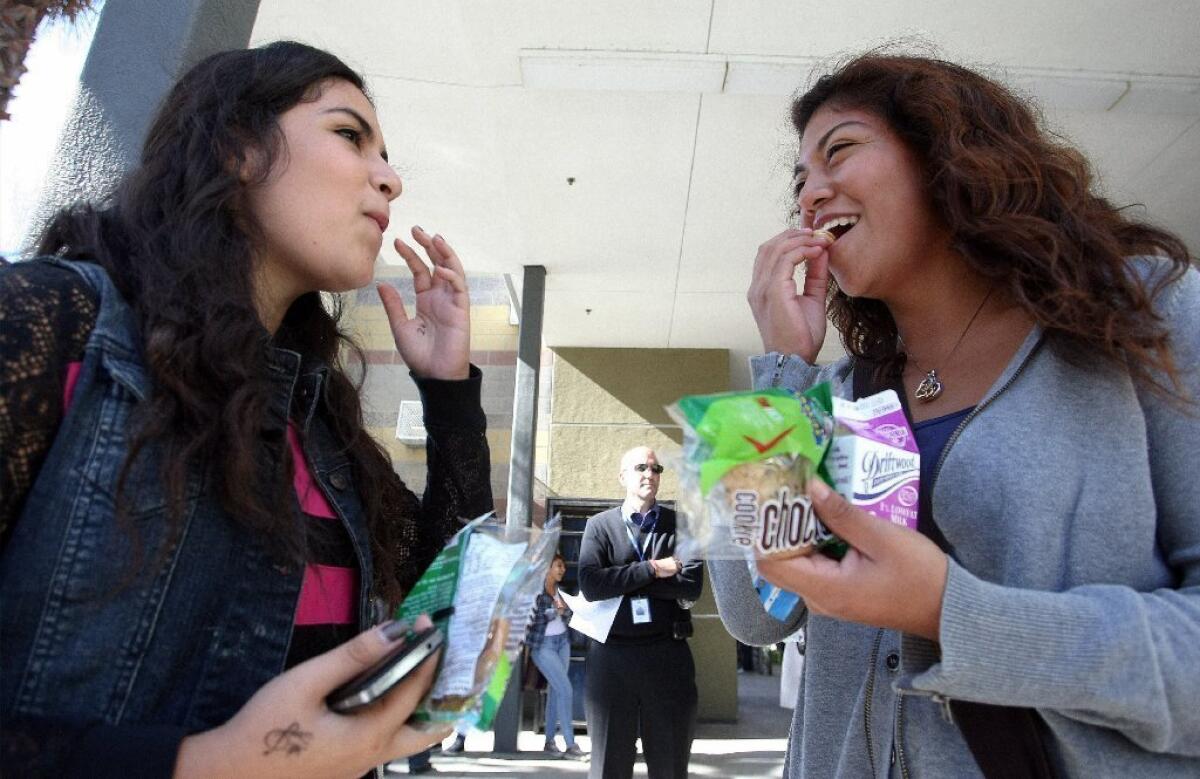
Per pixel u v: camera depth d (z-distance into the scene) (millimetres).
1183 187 4969
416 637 752
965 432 1065
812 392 896
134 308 899
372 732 720
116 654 768
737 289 6766
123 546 772
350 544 1104
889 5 3625
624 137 4609
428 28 3799
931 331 1284
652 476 3898
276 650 892
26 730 679
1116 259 1029
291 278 1134
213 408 870
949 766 974
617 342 8344
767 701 10445
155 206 1017
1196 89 4047
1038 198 1128
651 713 3523
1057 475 975
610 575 3621
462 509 1312
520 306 6699
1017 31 3746
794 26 3750
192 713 822
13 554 745
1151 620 812
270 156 1053
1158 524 973
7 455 744
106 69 1538
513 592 797
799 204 1471
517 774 5586
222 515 868
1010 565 959
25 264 846
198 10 1562
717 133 4531
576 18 3748
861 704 1098
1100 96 4145
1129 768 859
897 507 897
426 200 5441
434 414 1345
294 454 1062
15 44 1350
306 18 3738
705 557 794
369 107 1200
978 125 1221
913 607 793
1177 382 944
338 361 1432
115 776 674
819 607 824
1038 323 1089
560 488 8203
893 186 1261
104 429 794
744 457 768
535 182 5105
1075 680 778
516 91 4238
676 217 5504
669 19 3752
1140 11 3607
